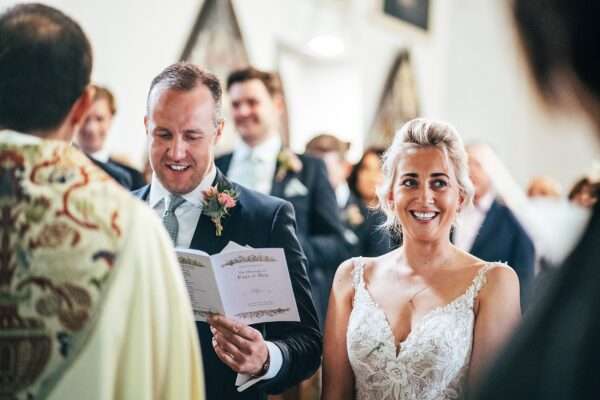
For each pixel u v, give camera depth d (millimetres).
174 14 7055
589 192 4535
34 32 1629
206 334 2660
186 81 2580
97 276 1521
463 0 10969
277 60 9594
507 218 4379
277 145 4512
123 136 6434
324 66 12648
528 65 782
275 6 9375
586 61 751
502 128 10523
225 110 7578
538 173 10148
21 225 1518
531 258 4297
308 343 2672
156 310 1581
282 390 2678
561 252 919
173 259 1658
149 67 6719
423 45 10984
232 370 2652
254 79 4449
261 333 2713
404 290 2705
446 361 2541
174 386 1595
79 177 1590
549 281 882
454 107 11031
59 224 1527
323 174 4516
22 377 1478
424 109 11102
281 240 2695
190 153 2572
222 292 2457
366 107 10195
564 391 787
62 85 1628
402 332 2643
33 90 1609
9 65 1613
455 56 11078
